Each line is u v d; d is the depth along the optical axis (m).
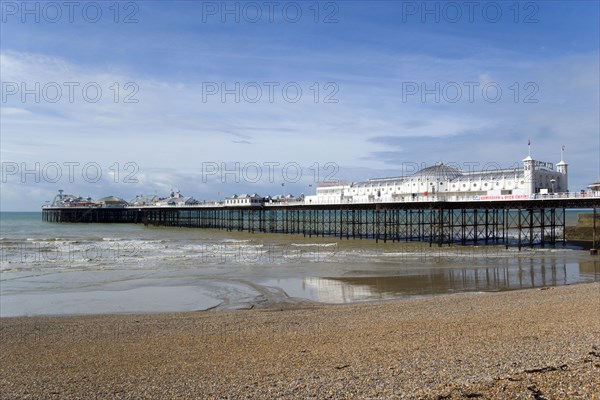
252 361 14.29
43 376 13.38
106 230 99.50
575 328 17.08
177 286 30.66
